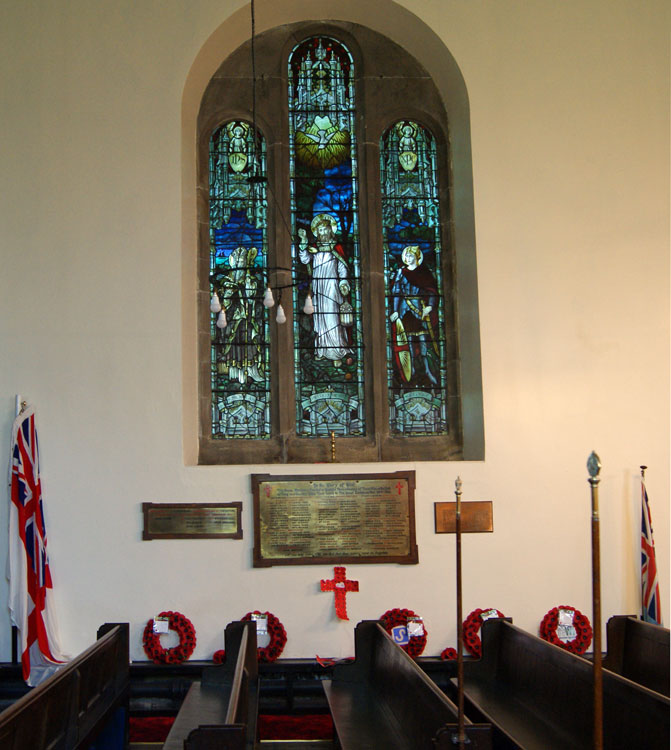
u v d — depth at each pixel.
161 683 8.63
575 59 10.18
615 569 9.26
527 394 9.52
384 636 7.13
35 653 8.76
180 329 9.42
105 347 9.34
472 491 9.29
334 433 10.26
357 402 10.46
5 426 9.10
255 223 10.72
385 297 10.66
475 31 10.17
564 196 9.91
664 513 9.37
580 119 10.06
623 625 8.06
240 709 5.63
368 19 10.76
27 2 9.88
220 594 8.98
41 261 9.44
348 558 9.09
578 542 9.30
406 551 9.15
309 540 9.11
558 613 9.11
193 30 9.95
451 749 4.69
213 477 9.16
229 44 10.63
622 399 9.56
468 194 10.13
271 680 8.78
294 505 9.16
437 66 10.68
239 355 10.43
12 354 9.25
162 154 9.70
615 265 9.81
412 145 10.99
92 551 9.00
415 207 10.88
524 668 6.93
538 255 9.78
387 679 6.76
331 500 9.18
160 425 9.22
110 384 9.27
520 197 9.88
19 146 9.62
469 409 10.05
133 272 9.48
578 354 9.63
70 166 9.62
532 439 9.44
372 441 10.31
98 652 6.70
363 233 10.71
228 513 9.10
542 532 9.28
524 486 9.35
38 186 9.56
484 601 9.13
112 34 9.89
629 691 5.21
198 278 10.43
